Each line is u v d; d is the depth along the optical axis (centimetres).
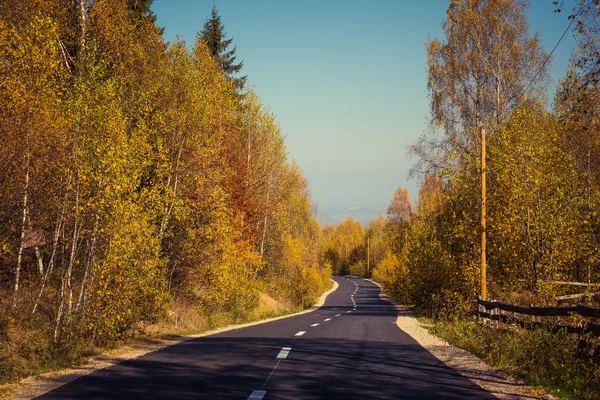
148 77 2333
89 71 1569
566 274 2048
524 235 2067
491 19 3077
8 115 1421
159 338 1753
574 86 1291
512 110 2841
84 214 1473
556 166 2016
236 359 1154
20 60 1421
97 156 1448
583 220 1934
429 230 3153
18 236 1570
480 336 1581
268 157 3769
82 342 1384
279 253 4725
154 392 784
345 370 1020
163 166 2066
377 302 5584
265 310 3581
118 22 2309
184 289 2558
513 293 2100
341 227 16712
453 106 3105
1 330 1355
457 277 2589
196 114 2291
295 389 816
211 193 2388
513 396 841
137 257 1598
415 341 1653
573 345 1162
